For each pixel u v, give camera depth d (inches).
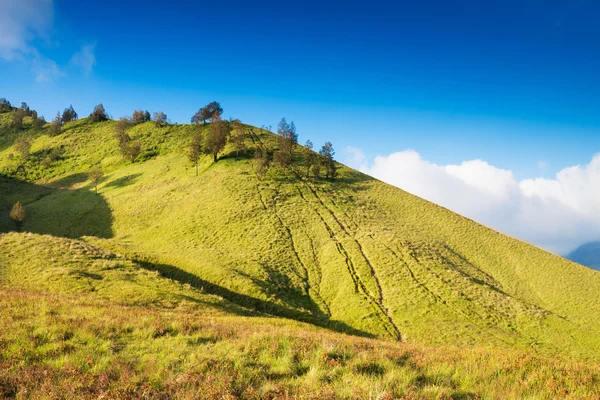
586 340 1692.9
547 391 340.8
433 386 315.3
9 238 1478.8
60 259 1285.7
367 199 3693.4
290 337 470.0
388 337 1545.3
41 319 500.4
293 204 3262.8
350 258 2335.1
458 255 2726.4
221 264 1998.0
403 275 2126.0
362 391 296.0
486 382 348.2
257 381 320.8
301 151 4970.5
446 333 1589.6
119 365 352.5
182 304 1046.4
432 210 3629.4
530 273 2603.3
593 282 2484.0
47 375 319.9
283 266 2188.7
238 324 662.5
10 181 4510.3
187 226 2768.2
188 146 4992.6
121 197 3570.4
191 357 373.7
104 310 612.7
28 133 6348.4
